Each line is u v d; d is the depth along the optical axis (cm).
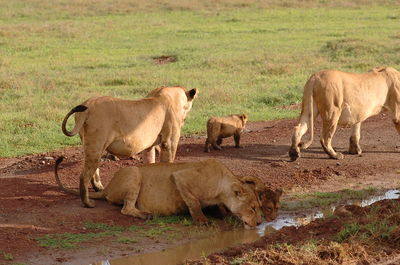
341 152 1519
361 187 1266
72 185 1246
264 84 2350
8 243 948
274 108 2039
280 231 996
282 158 1465
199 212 1056
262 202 1067
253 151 1527
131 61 2905
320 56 2880
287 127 1777
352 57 2852
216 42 3431
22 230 1003
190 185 1055
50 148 1570
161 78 2452
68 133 1080
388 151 1534
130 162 1417
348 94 1440
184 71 2630
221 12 4659
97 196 1145
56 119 1814
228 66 2720
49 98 2077
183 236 1007
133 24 4109
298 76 2500
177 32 3822
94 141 1100
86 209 1103
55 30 3772
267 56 2855
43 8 4722
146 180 1091
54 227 1023
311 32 3719
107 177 1299
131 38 3616
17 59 2983
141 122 1145
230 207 1057
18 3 4872
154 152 1308
